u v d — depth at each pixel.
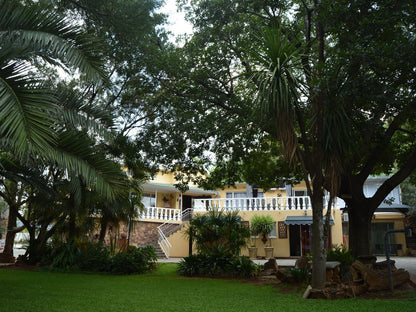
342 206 23.56
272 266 12.20
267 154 14.59
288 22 11.86
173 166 12.91
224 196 29.23
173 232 23.44
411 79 7.76
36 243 14.67
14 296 6.93
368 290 7.54
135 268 12.56
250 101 11.52
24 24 6.27
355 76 7.54
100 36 11.05
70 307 5.86
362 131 8.32
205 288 8.62
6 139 5.57
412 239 24.75
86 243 14.18
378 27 7.29
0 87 4.97
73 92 7.75
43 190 8.09
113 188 6.43
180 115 11.89
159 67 11.50
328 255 9.55
